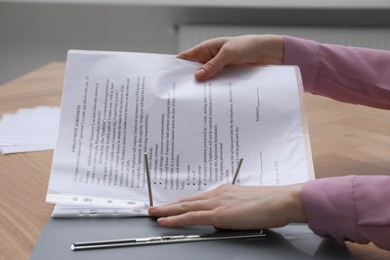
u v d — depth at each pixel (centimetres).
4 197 60
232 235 50
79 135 58
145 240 49
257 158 58
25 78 122
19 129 84
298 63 76
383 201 48
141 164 58
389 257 48
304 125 61
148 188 55
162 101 62
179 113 61
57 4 196
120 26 199
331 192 49
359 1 189
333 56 77
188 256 46
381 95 76
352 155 75
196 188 56
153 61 65
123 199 55
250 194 52
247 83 65
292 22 196
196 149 59
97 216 54
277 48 76
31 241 50
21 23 198
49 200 53
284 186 52
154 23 198
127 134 59
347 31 191
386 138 83
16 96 106
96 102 61
